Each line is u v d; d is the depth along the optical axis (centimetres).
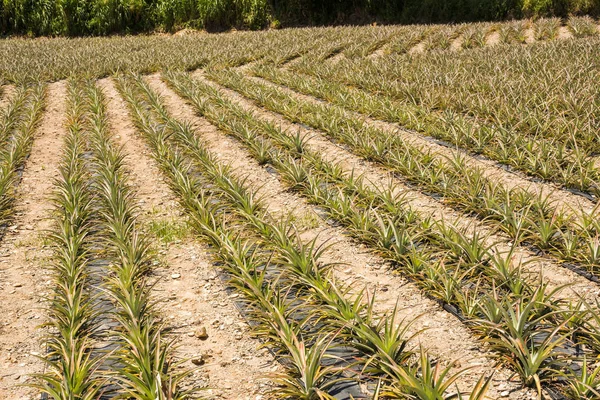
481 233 687
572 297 540
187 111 1394
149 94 1456
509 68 1541
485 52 1878
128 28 3434
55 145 1157
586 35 2286
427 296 564
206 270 643
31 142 1145
